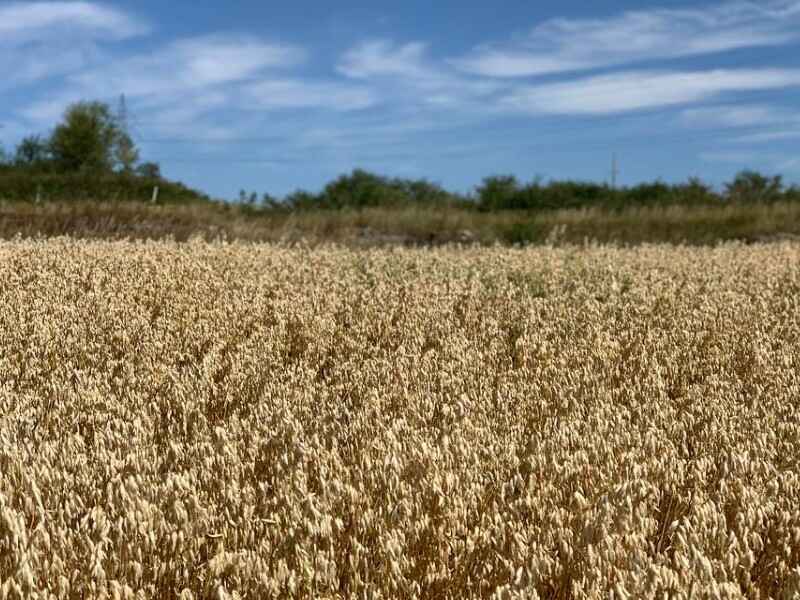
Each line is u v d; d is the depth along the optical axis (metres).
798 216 29.80
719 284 12.25
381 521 3.94
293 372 6.86
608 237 26.08
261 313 9.34
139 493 4.03
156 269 11.52
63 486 4.29
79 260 12.10
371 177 42.06
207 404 6.25
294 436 5.00
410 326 8.89
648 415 5.98
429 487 4.25
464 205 38.44
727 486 4.48
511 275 13.00
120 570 3.56
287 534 3.80
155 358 7.44
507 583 3.50
